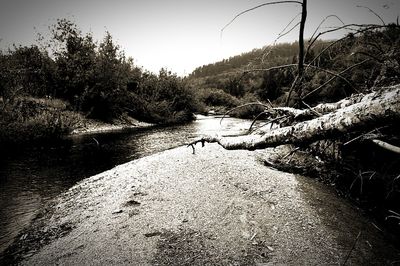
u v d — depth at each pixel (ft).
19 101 28.12
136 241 7.88
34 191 12.14
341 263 6.98
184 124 44.11
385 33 11.93
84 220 9.23
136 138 27.55
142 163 15.47
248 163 14.35
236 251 7.39
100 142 24.45
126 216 9.27
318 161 13.33
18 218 9.60
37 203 10.85
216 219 8.89
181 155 16.39
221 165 13.87
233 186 11.27
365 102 7.29
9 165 16.21
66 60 38.01
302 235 8.07
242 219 8.86
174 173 13.12
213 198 10.27
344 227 8.53
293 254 7.28
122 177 13.24
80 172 15.07
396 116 6.36
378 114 6.71
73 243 7.94
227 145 11.68
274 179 12.07
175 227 8.50
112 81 39.75
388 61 11.41
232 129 35.22
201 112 71.72
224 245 7.63
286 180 12.01
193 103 57.82
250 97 76.48
